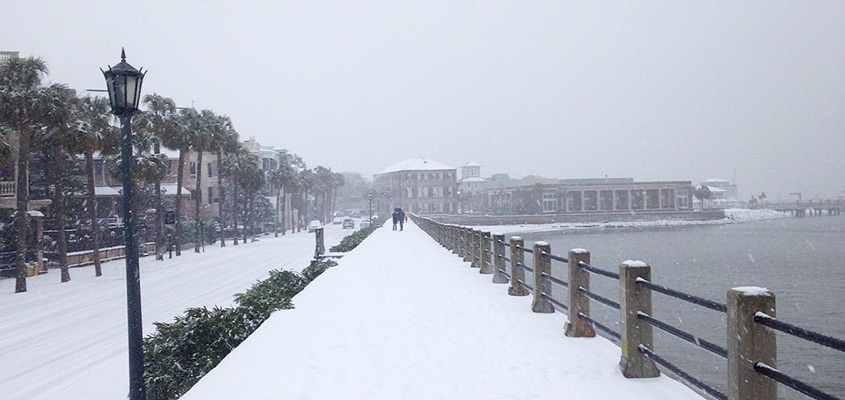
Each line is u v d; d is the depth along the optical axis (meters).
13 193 34.28
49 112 27.31
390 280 15.73
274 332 9.16
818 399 3.70
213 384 6.54
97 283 30.09
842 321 24.25
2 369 12.57
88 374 11.93
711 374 16.34
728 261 49.16
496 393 6.02
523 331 8.84
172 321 17.86
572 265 8.42
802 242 69.50
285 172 88.00
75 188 43.91
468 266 19.42
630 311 6.36
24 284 26.88
